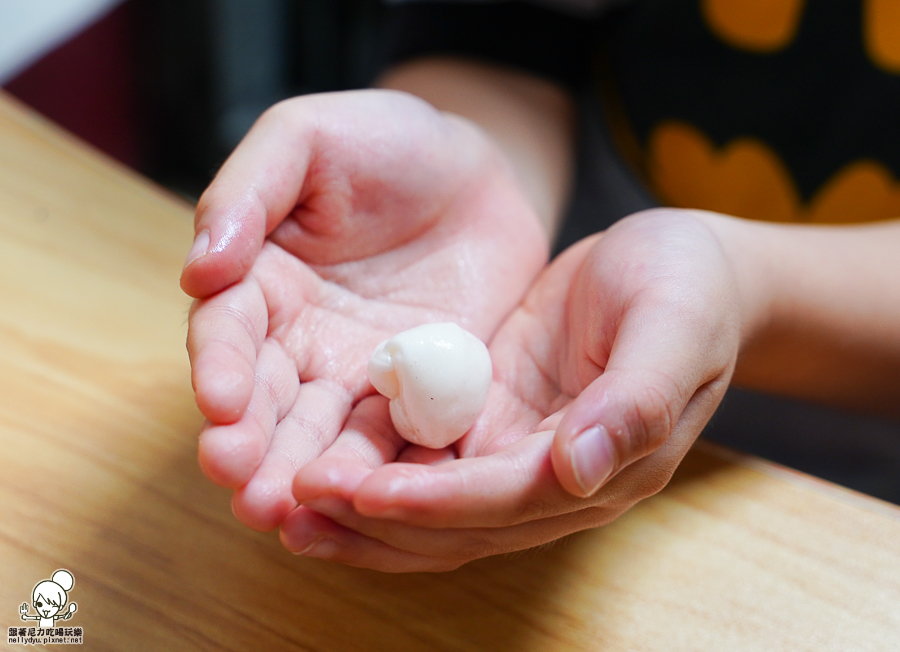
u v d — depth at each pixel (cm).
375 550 19
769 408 35
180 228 29
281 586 21
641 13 38
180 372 25
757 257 25
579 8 40
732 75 36
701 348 20
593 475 18
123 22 51
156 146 58
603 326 21
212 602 21
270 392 21
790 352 28
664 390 18
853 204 35
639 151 40
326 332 23
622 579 22
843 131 34
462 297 25
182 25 52
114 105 54
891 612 21
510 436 22
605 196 41
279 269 22
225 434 19
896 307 28
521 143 35
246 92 56
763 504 23
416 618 21
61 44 49
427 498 18
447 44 40
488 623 21
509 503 18
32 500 22
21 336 26
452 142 26
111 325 26
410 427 22
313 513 19
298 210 23
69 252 28
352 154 23
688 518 23
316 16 56
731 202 38
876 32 32
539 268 27
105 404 24
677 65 37
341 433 22
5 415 24
